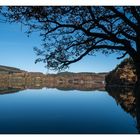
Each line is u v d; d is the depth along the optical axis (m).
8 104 39.44
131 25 11.27
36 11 11.04
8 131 17.84
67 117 25.38
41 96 57.94
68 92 78.31
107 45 11.74
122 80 110.19
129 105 33.94
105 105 37.72
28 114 27.69
